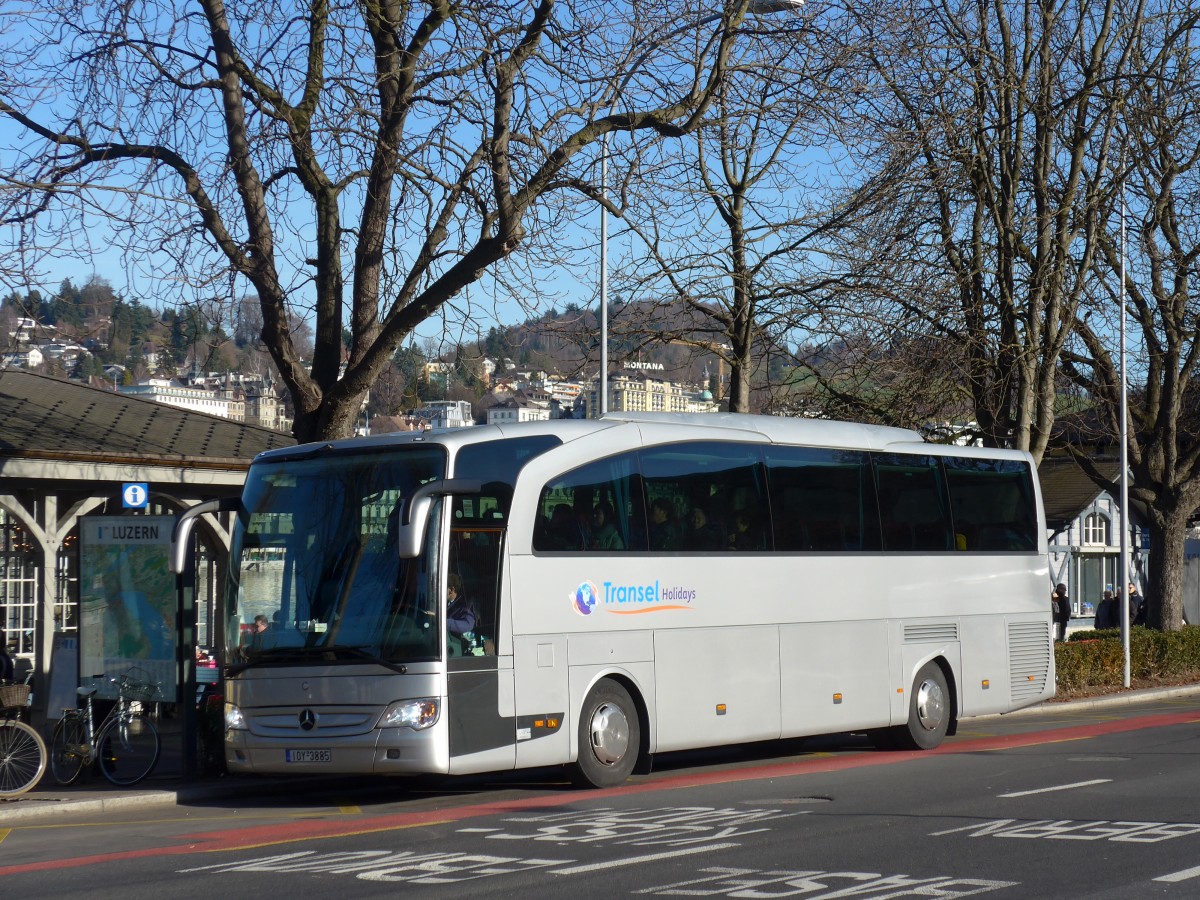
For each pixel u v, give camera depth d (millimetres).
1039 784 13656
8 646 20609
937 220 24688
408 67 16625
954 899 7965
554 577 13781
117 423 22266
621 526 14555
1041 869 8938
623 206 17828
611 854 9766
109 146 16875
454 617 12867
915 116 23453
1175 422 31797
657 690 14656
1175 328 30359
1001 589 19484
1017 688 19547
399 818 12211
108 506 22016
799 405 25516
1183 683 30156
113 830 12109
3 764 13703
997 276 25281
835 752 18172
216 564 23250
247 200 16750
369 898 8305
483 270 16188
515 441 13742
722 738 15305
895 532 17938
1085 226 26250
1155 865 9047
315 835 11219
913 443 18609
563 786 14555
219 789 14398
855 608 17172
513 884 8664
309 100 17172
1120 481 29406
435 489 12359
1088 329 29484
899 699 17688
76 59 16953
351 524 13289
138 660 15172
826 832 10648
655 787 14188
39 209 16625
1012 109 25031
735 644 15586
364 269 17312
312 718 12930
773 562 16172
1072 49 26406
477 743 12867
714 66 17953
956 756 17125
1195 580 50438
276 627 13320
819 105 18547
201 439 22469
